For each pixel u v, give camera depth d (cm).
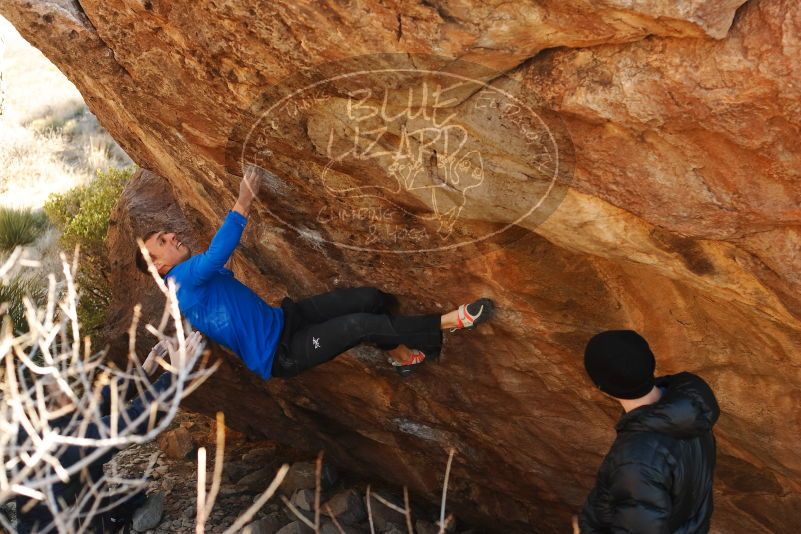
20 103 1524
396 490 576
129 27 271
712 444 234
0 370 191
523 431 411
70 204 925
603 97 203
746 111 189
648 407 220
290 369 329
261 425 589
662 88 193
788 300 241
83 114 1500
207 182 361
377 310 341
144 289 546
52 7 303
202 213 430
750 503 365
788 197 208
